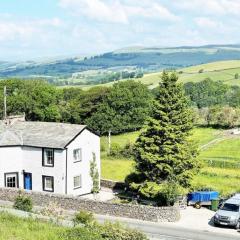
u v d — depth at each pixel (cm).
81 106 12525
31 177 5659
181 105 5209
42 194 5012
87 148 5750
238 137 10119
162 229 4188
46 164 5550
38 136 5697
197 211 4906
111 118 11888
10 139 5669
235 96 17400
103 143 9669
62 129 5719
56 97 12319
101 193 5694
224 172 6662
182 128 5194
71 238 2680
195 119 11494
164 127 5084
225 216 4294
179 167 5081
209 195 5031
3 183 5638
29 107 11162
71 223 3319
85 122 12138
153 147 5066
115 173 6806
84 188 5722
